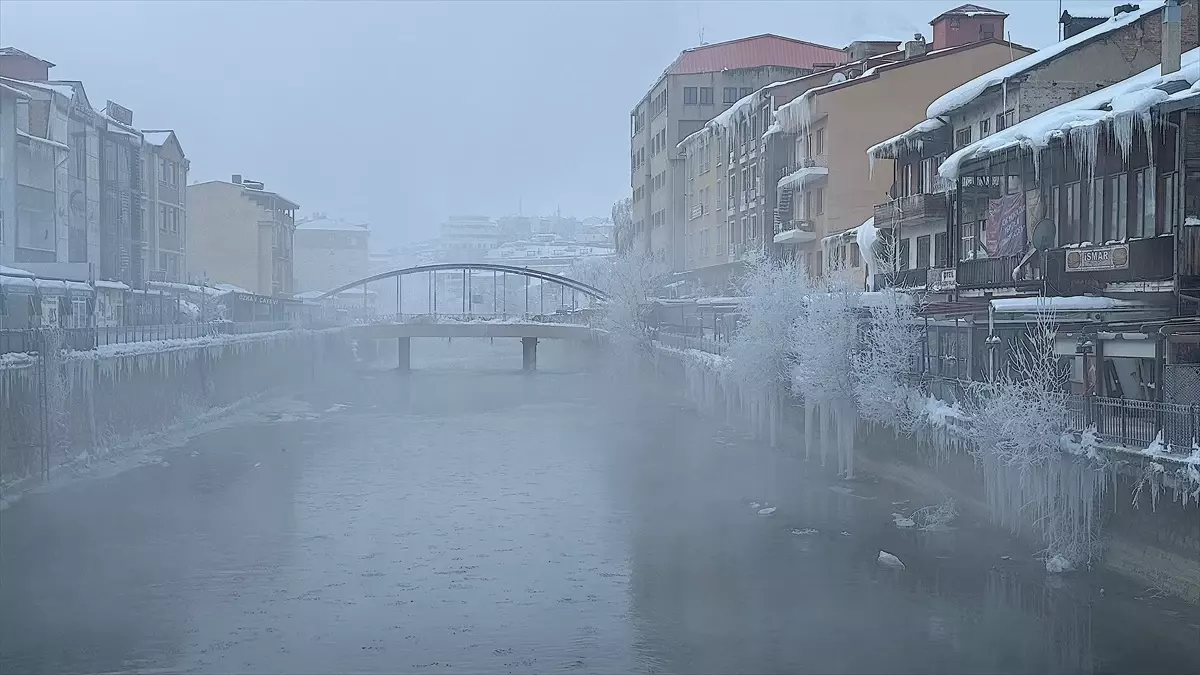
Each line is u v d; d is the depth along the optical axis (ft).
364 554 116.06
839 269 170.09
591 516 132.67
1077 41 140.67
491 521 130.82
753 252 197.26
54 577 107.04
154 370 190.80
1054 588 91.71
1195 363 93.09
